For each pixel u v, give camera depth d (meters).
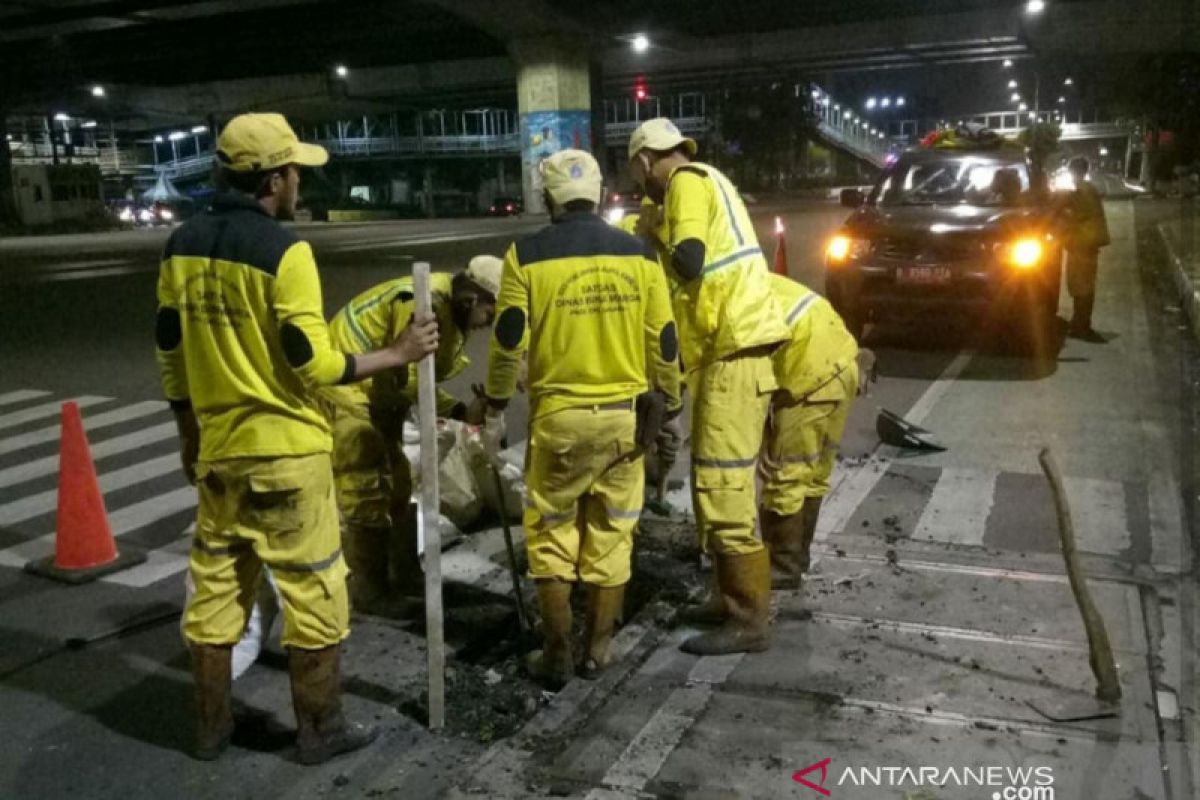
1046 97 83.06
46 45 53.78
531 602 4.55
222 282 3.05
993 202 9.85
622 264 3.56
